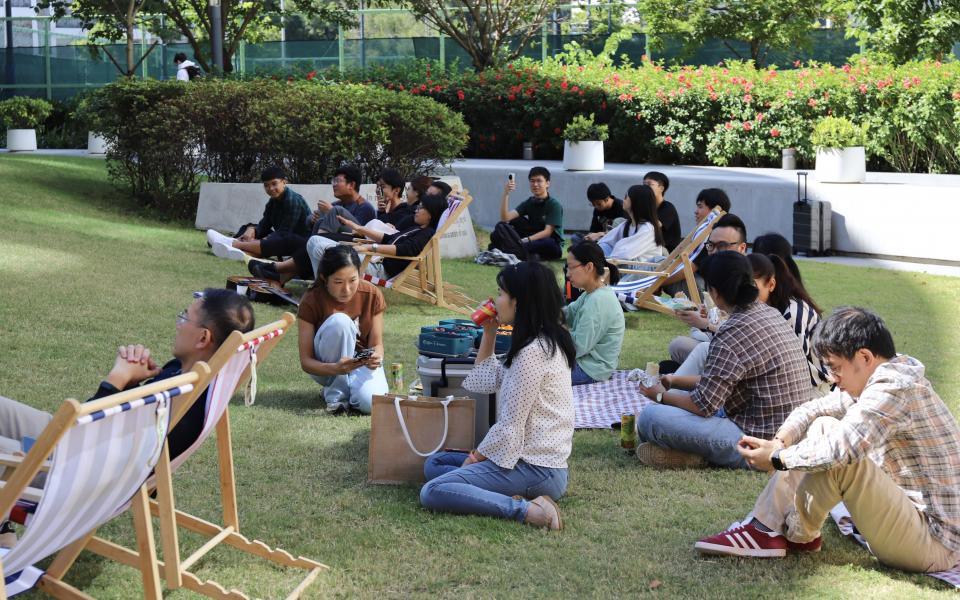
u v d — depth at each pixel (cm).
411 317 883
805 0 2241
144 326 766
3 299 797
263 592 365
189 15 2703
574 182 1566
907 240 1254
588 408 614
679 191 1488
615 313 657
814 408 399
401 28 2923
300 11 2442
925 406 369
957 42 1989
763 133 1662
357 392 589
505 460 439
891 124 1605
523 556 399
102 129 1364
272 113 1293
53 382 615
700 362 544
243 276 978
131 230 1191
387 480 480
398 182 1030
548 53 2545
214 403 339
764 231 1405
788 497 393
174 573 330
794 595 364
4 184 1309
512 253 1184
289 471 496
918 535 372
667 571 386
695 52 2378
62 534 289
